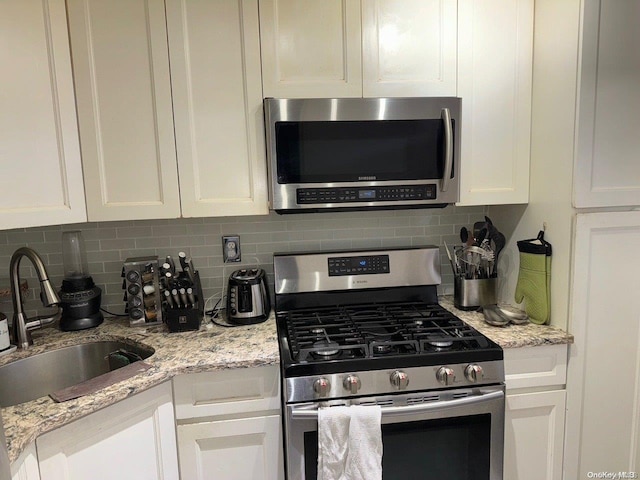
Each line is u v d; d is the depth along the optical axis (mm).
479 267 1878
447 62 1669
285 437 1468
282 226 1989
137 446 1320
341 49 1619
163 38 1539
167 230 1925
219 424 1434
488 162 1739
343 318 1757
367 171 1625
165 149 1590
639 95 1546
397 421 1418
